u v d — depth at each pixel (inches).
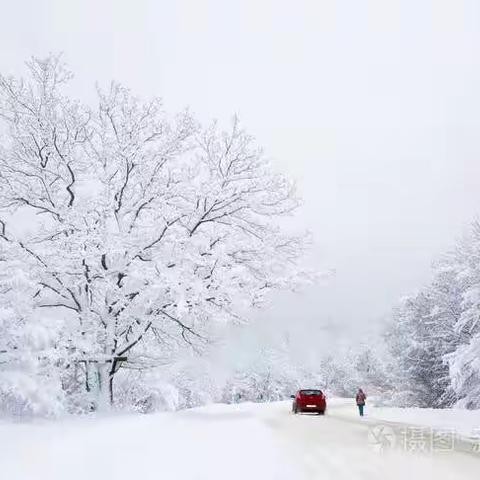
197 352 911.7
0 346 563.8
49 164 888.9
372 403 1994.3
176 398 928.3
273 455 422.6
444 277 1443.2
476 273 1140.5
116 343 836.6
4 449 376.5
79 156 895.7
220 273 833.5
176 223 910.4
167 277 785.6
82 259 805.9
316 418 939.3
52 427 523.5
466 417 881.5
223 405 1407.5
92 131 903.1
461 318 1140.5
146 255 880.3
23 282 588.1
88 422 591.8
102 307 828.6
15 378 551.2
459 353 1149.1
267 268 934.4
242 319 878.4
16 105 874.1
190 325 879.7
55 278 831.7
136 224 897.5
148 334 876.6
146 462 358.3
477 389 1210.0
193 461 373.4
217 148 935.0
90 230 826.2
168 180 909.8
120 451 398.9
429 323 1473.9
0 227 837.8
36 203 870.4
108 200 861.2
